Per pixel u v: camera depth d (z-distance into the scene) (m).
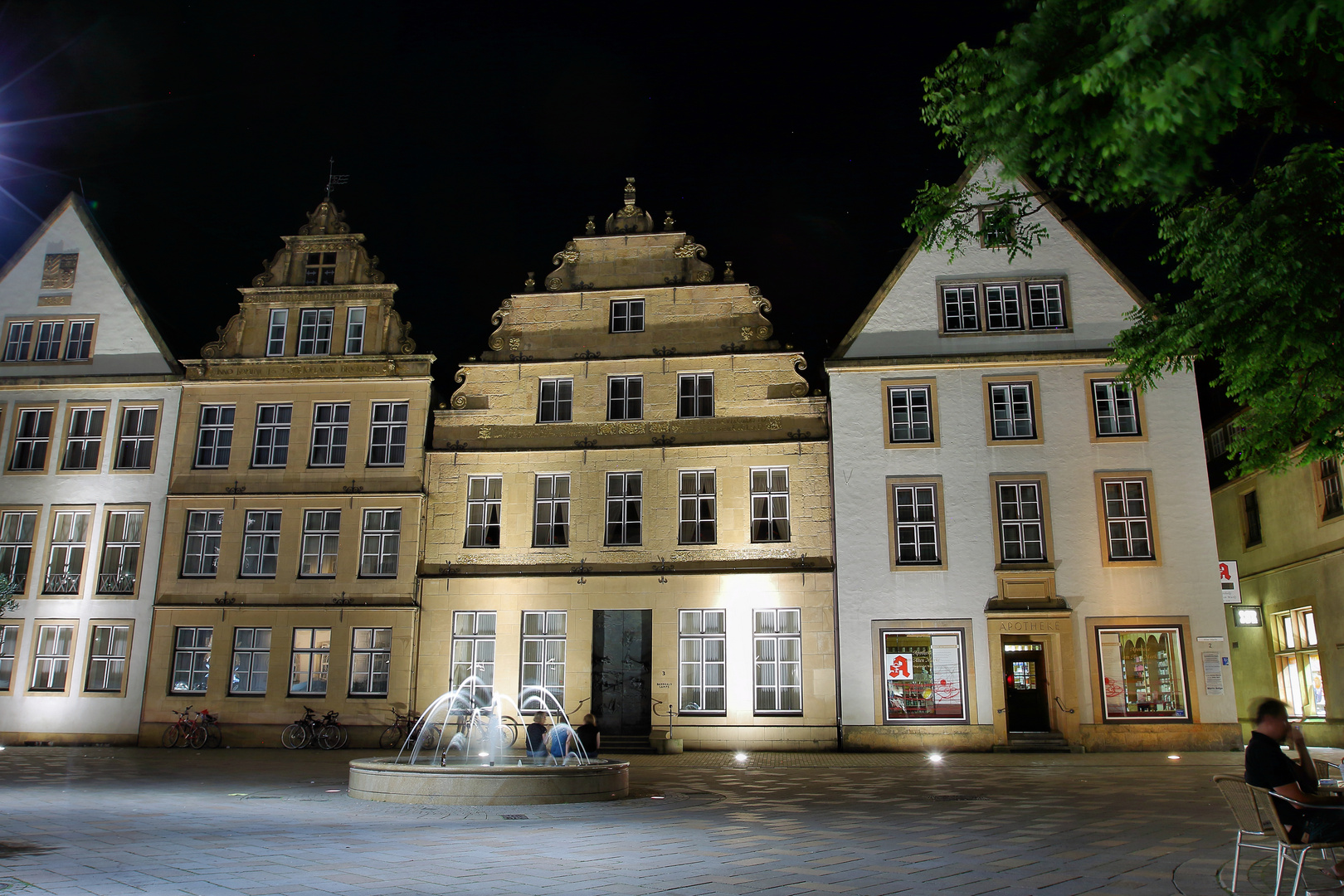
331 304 30.28
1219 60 6.22
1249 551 29.34
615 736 26.77
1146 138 6.95
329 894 7.34
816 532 27.27
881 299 28.30
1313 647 25.92
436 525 28.55
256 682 27.86
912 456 27.12
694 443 28.30
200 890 7.40
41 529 29.25
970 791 15.57
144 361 30.39
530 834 10.82
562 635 27.64
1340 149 10.07
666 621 27.23
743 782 17.34
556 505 28.44
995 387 27.41
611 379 29.20
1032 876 8.32
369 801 13.88
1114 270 27.78
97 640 28.53
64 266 31.33
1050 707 25.81
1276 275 9.86
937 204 11.34
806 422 28.11
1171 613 25.69
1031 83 7.54
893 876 8.34
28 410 30.27
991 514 26.55
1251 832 7.70
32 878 7.78
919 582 26.36
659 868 8.69
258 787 15.85
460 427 29.28
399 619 27.80
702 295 29.52
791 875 8.35
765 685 26.70
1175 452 26.56
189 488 29.16
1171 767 20.20
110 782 16.69
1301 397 11.73
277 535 28.73
